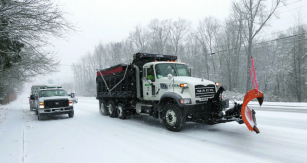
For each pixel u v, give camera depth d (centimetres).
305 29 2389
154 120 901
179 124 619
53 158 422
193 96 615
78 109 1535
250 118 518
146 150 462
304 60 2414
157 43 3700
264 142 507
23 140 579
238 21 2795
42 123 895
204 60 3600
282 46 3347
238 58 3027
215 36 3450
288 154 418
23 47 795
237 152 439
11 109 1758
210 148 471
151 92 759
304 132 589
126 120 914
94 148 484
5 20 633
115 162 391
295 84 2423
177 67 791
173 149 468
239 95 2386
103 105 1134
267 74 3197
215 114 589
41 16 664
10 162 404
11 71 1095
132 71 819
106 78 1074
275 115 929
